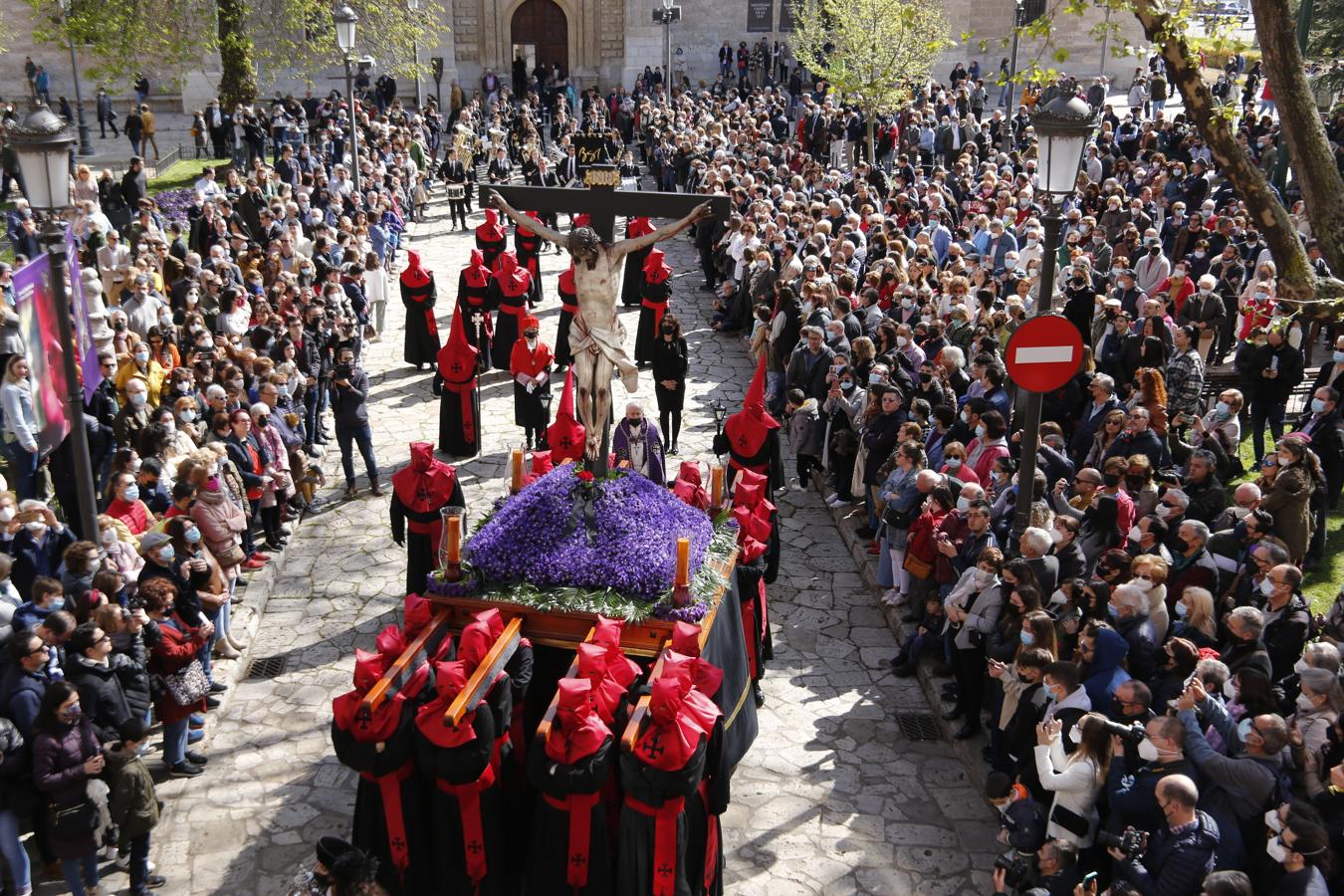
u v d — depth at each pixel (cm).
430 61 3994
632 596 749
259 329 1394
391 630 701
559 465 927
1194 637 789
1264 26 786
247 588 1128
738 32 4569
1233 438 1110
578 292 751
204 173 2211
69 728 690
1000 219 1859
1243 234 1780
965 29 4272
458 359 1430
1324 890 566
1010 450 1066
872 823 821
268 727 926
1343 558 1129
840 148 3067
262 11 3016
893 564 1078
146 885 744
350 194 2389
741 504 907
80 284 1085
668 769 636
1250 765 634
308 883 585
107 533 896
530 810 745
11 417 1084
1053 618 797
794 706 963
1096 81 3133
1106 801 684
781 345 1520
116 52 2908
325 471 1439
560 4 4634
